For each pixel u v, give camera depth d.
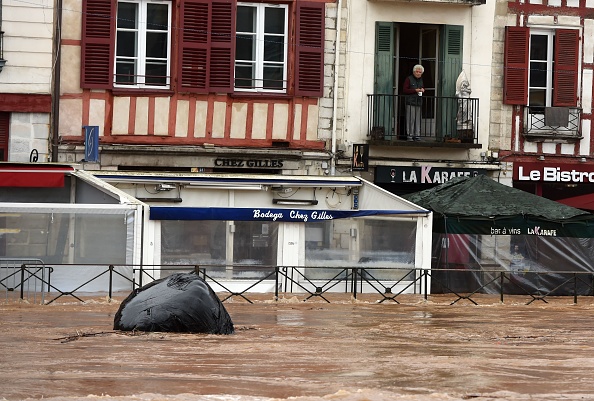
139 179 23.38
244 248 22.67
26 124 25.45
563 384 8.73
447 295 23.22
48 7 25.50
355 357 10.70
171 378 8.86
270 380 8.80
